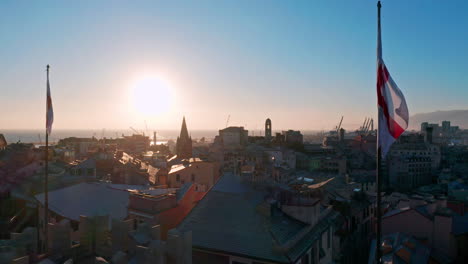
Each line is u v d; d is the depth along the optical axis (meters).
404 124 15.84
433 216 39.94
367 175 140.00
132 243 16.45
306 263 23.53
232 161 117.88
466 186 79.94
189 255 15.58
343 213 38.78
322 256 26.53
